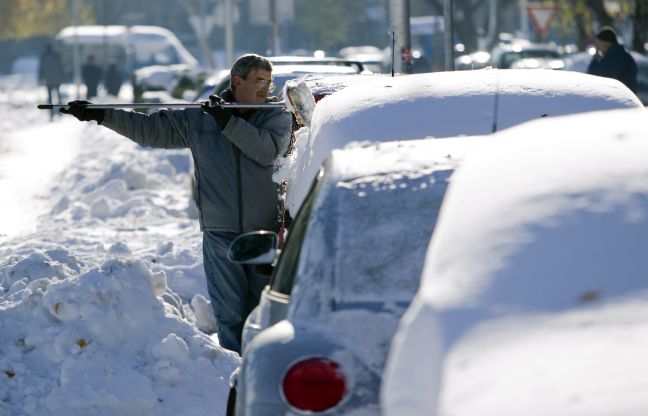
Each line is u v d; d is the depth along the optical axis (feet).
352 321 37.55
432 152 42.32
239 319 67.77
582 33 311.27
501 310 28.55
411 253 38.75
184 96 245.45
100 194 146.51
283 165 67.15
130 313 62.18
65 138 269.44
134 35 551.59
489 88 65.10
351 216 39.55
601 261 29.40
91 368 58.85
